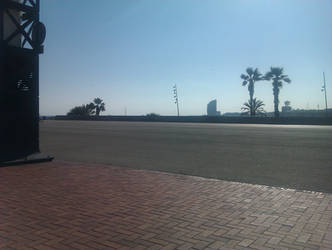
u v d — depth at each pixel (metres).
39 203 5.34
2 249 3.66
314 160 10.01
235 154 11.34
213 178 7.43
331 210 5.01
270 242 3.86
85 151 12.13
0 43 9.05
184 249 3.69
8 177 7.21
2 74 9.15
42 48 9.98
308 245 3.77
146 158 10.42
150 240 3.92
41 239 3.94
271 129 26.33
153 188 6.36
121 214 4.83
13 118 9.45
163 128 27.70
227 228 4.29
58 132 22.48
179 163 9.46
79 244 3.81
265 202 5.43
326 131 23.58
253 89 55.94
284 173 8.03
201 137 18.20
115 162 9.60
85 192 6.02
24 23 9.77
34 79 9.88
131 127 29.48
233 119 43.09
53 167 8.51
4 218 4.64
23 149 9.67
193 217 4.71
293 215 4.78
